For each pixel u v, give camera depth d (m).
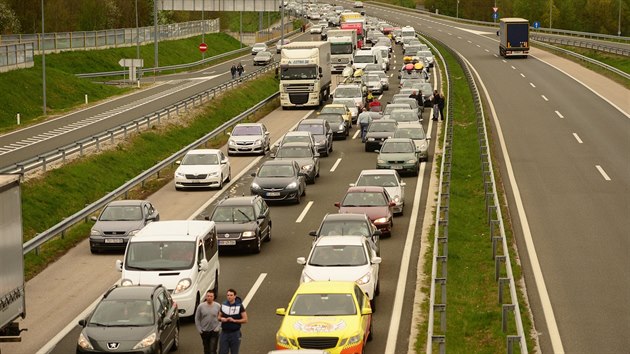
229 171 64.69
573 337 30.86
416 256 43.56
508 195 55.16
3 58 112.00
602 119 82.44
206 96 104.12
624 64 123.75
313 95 100.06
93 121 93.19
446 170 58.28
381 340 31.72
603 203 52.25
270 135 84.56
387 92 113.56
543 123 81.50
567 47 154.25
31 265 43.31
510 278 33.06
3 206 27.80
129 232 45.69
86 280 40.91
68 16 174.75
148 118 83.50
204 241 36.59
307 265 35.50
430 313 29.19
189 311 34.25
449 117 78.94
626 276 38.25
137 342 28.30
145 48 170.12
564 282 37.69
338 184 62.38
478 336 31.94
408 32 178.50
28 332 33.69
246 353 30.67
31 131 87.06
